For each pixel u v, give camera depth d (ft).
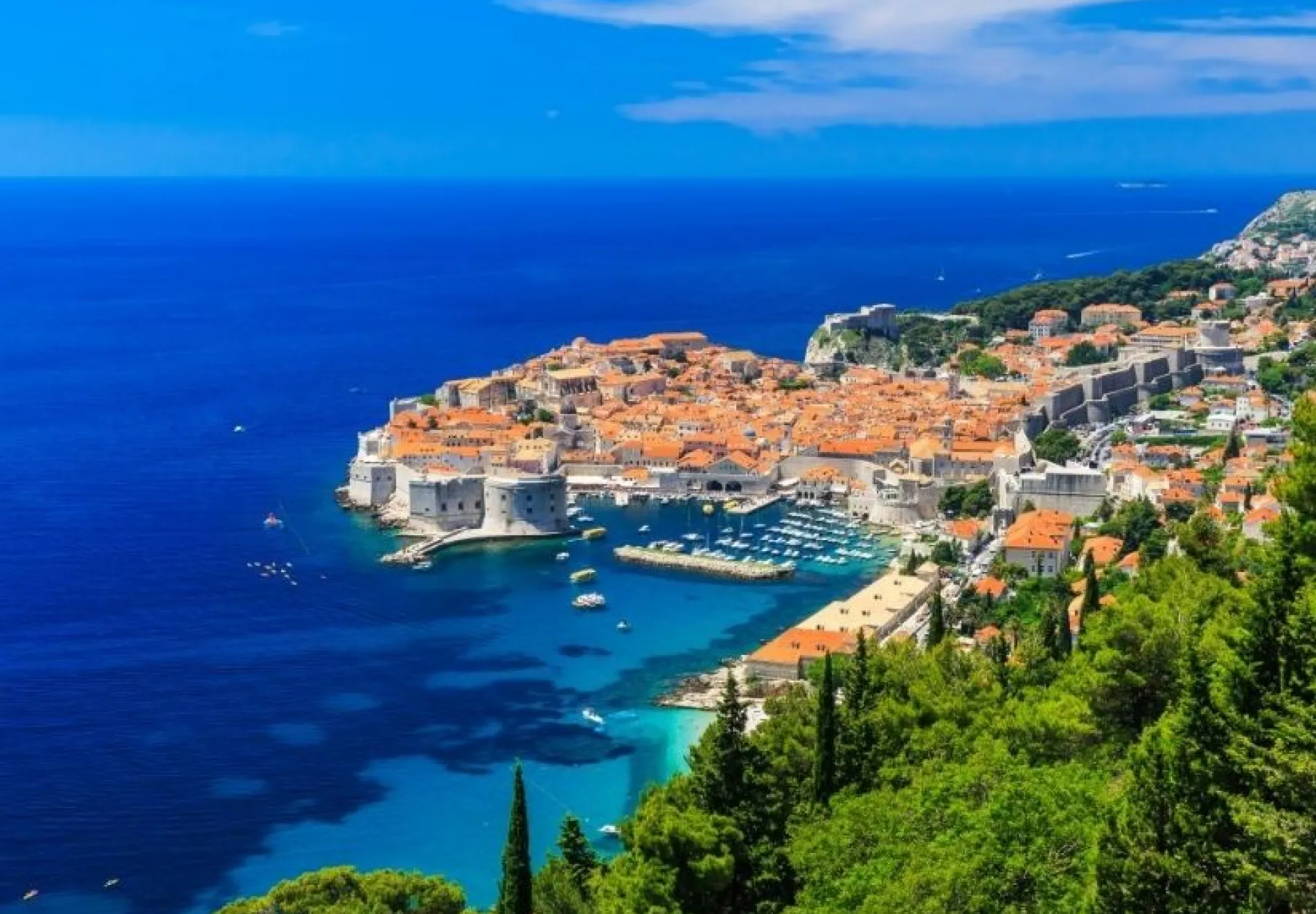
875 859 332.80
